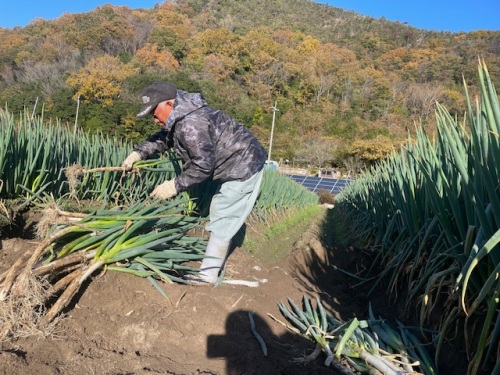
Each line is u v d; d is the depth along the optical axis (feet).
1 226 13.32
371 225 20.21
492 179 8.15
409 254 12.00
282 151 149.69
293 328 10.14
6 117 16.12
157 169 12.69
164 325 8.71
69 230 9.46
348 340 8.93
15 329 7.48
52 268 8.68
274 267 15.23
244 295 10.87
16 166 15.25
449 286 9.21
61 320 8.20
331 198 77.30
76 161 18.71
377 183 19.38
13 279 8.05
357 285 14.07
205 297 9.71
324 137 153.38
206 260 11.60
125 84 108.58
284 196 34.94
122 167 12.32
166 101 10.59
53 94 88.69
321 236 25.49
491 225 7.81
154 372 7.25
